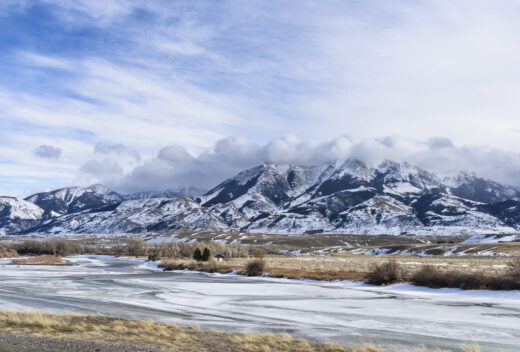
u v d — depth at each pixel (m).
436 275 46.25
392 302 36.53
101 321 24.39
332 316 29.38
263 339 20.00
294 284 55.81
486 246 161.38
